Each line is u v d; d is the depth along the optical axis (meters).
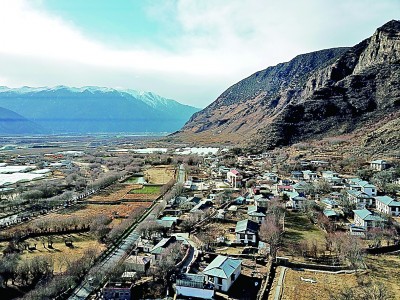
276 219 127.00
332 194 161.00
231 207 151.50
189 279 84.12
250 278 89.19
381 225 115.94
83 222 139.88
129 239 125.88
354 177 190.00
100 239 125.69
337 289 80.94
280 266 94.56
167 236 123.19
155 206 175.00
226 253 104.06
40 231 134.38
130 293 83.94
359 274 88.25
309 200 148.25
